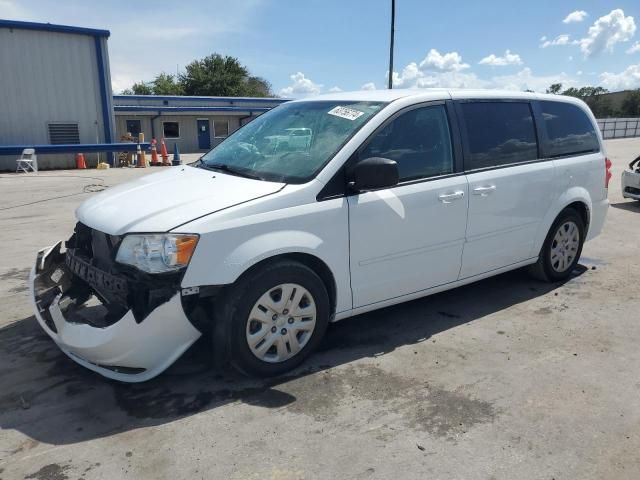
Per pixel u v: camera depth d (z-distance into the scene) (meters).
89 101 18.94
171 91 56.81
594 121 5.25
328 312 3.43
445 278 4.03
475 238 4.11
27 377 3.29
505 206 4.24
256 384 3.22
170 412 2.93
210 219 2.93
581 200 4.94
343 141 3.44
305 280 3.24
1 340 3.79
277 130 3.99
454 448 2.63
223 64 54.16
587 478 2.42
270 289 3.12
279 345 3.25
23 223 7.87
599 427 2.80
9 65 17.36
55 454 2.57
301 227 3.18
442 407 2.98
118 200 3.33
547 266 4.91
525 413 2.93
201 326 3.05
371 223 3.46
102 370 3.02
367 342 3.81
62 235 7.06
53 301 3.24
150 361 2.95
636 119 45.47
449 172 3.90
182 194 3.24
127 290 2.88
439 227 3.83
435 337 3.90
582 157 4.96
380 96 3.88
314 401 3.04
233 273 2.95
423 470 2.46
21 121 17.86
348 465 2.50
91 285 3.20
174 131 30.00
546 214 4.64
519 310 4.42
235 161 3.81
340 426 2.80
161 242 2.84
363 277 3.53
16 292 4.77
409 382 3.26
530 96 4.63
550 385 3.22
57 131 18.53
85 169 18.48
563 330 4.03
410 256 3.74
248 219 3.02
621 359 3.57
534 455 2.58
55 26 17.70
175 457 2.55
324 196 3.29
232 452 2.59
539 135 4.58
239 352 3.10
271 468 2.47
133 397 3.07
